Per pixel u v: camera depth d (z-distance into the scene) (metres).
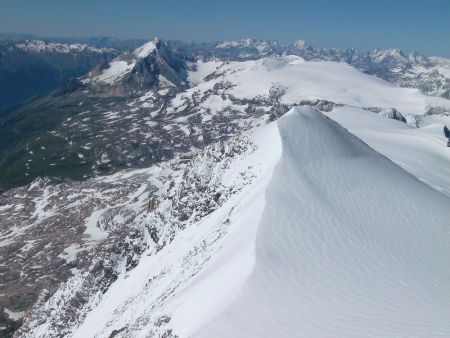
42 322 107.19
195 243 84.69
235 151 101.56
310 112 97.88
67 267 159.38
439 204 76.00
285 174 71.06
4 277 156.75
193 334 41.91
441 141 179.50
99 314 94.50
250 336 39.59
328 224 60.09
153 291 80.50
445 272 55.88
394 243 60.16
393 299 46.44
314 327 40.66
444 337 39.59
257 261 49.25
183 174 113.44
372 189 74.62
